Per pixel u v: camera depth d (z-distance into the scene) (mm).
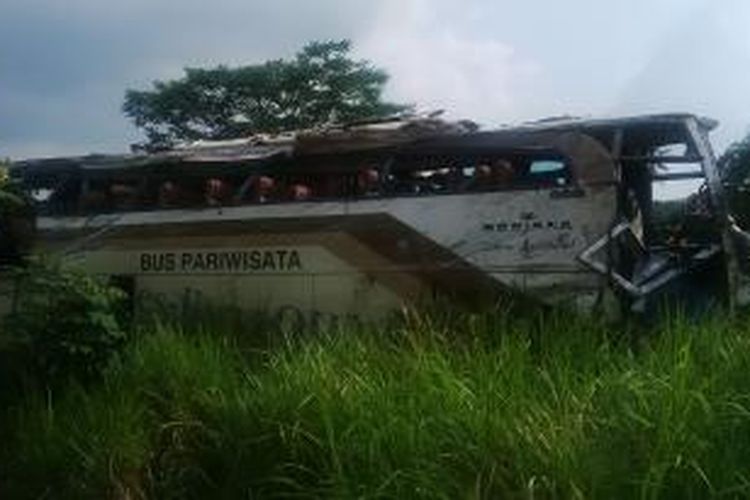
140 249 13945
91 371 9500
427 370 7336
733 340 7055
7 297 11062
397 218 12008
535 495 5918
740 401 6039
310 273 12539
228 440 7805
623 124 10938
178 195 13820
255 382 8375
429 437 6590
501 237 11289
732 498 5434
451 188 11742
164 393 9047
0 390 9719
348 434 6922
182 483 7836
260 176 13172
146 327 10953
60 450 8430
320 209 12555
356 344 8359
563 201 11000
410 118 12477
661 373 6641
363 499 6367
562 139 11141
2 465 8758
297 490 7039
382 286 11977
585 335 8094
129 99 27516
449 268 11547
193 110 27016
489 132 11609
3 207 12289
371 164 12391
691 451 5672
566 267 10867
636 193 11305
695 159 10891
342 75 27344
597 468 5836
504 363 7438
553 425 6270
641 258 10875
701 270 10641
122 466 8094
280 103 27078
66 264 10984
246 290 12977
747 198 11820
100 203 14484
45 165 14938
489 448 6348
